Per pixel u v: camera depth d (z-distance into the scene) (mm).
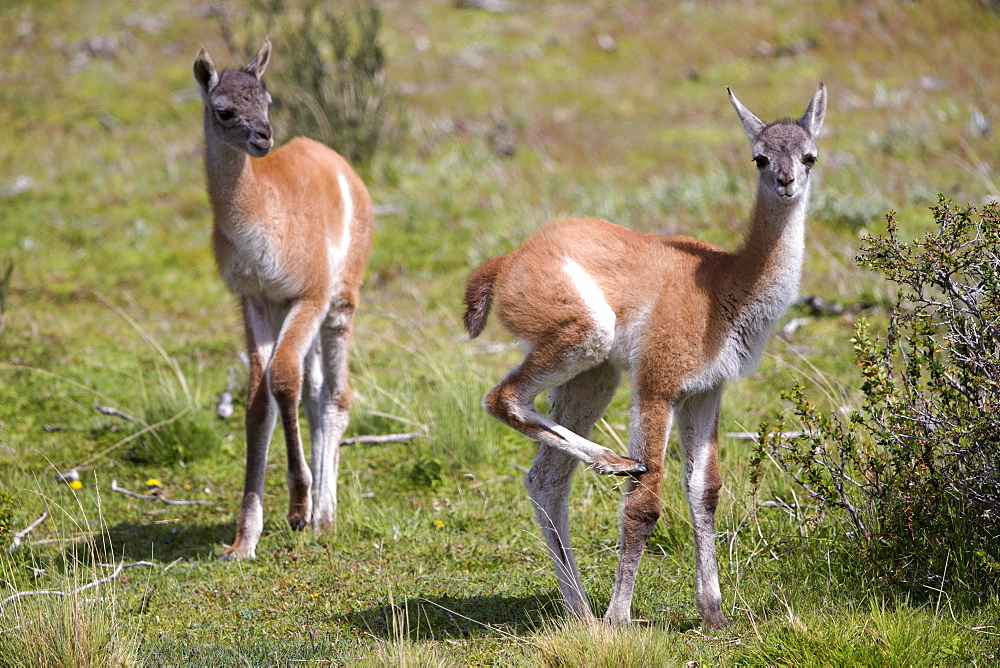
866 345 14281
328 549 16938
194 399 22984
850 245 28438
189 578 15969
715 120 42906
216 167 16719
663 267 13125
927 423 13891
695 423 13414
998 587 12875
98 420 22797
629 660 11570
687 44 51656
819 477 14242
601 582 15156
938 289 23891
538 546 16609
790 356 23531
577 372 13391
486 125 43594
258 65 18156
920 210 29844
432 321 28031
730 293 12883
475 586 15281
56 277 31672
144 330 28438
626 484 13383
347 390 18641
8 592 15016
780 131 13070
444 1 59125
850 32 49844
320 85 38656
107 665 12109
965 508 13617
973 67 44531
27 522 18188
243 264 17109
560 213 32969
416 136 42031
